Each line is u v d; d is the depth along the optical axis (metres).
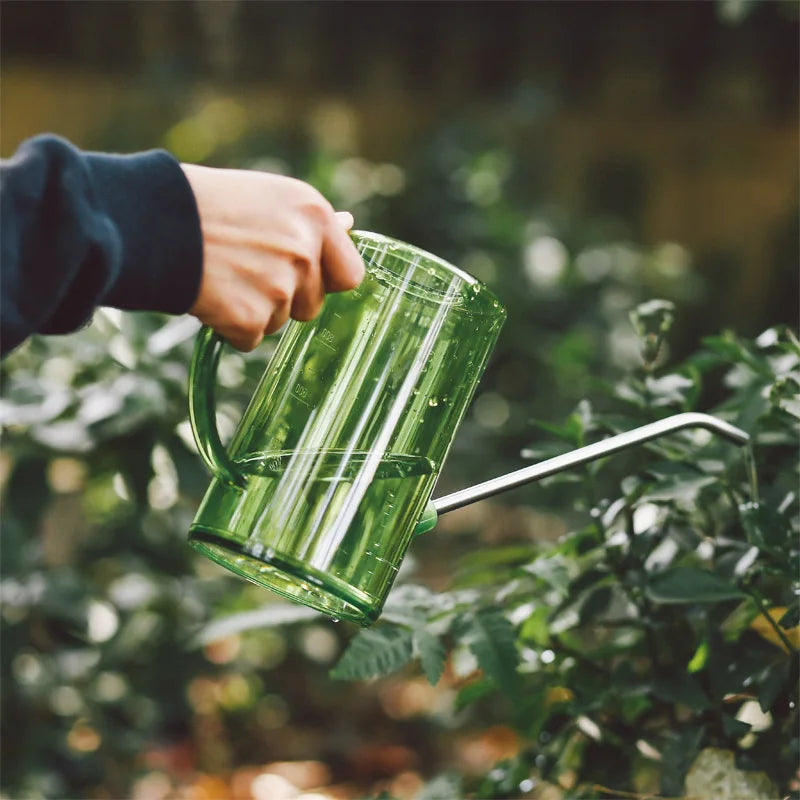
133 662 2.21
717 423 1.01
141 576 2.16
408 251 0.89
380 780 2.68
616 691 1.12
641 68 4.34
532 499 2.96
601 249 3.87
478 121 4.30
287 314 0.82
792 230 4.59
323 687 3.02
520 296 3.37
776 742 1.10
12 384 1.74
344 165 3.89
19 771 2.02
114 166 0.78
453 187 3.77
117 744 2.17
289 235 0.80
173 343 1.59
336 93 4.39
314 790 2.60
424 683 3.02
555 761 1.22
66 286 0.74
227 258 0.79
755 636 1.11
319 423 0.87
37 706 2.09
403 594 1.19
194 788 2.52
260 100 4.39
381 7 4.29
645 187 4.61
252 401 0.92
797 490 1.18
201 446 0.85
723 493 1.19
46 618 2.03
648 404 1.21
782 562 1.05
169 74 4.34
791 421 1.17
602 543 1.17
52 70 4.42
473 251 3.58
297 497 0.85
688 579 1.08
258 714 2.89
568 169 4.55
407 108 4.39
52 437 1.63
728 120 4.42
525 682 1.29
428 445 0.89
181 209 0.78
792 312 4.52
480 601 1.19
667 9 4.24
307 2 4.28
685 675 1.10
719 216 4.63
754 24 4.21
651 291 3.90
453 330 0.89
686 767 1.06
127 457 1.68
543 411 3.15
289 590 0.92
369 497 0.86
